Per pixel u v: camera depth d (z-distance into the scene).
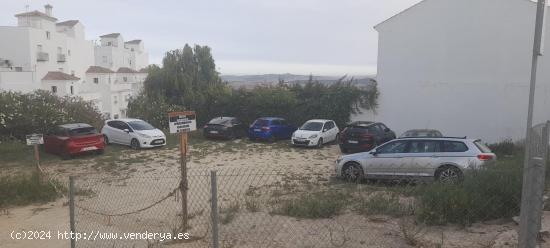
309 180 12.88
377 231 6.68
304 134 21.53
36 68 46.03
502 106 22.09
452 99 23.23
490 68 22.20
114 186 12.35
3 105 20.62
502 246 5.73
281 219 7.63
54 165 16.47
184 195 6.77
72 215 5.97
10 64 44.62
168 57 39.91
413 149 11.94
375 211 7.95
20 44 45.00
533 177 3.45
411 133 18.44
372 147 18.97
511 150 19.94
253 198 9.60
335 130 23.52
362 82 25.66
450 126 23.38
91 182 12.98
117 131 21.41
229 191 10.83
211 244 6.19
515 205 7.15
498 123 22.23
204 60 40.22
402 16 24.14
